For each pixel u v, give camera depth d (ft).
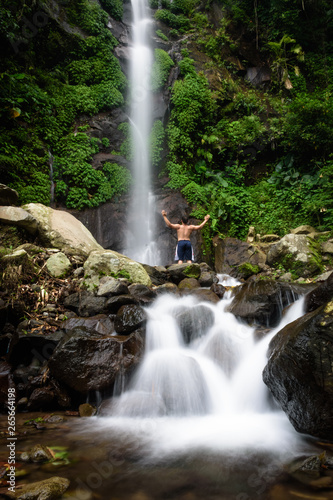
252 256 32.32
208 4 51.57
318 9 50.34
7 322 14.55
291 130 41.27
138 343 13.07
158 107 41.83
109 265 19.08
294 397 9.68
